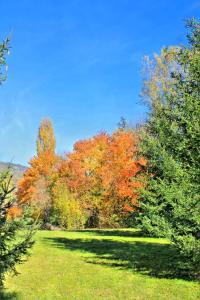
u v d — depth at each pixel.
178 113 16.48
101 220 51.16
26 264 21.28
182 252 15.38
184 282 16.12
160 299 13.64
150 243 30.14
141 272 18.50
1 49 8.52
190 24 17.19
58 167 56.81
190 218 15.16
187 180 15.58
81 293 14.67
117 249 26.98
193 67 16.50
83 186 50.25
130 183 38.94
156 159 18.05
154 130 18.58
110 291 14.92
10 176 8.84
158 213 17.28
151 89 39.06
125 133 47.25
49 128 61.62
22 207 9.00
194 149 15.85
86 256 24.16
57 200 51.62
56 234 38.28
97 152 50.28
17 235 8.84
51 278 17.55
